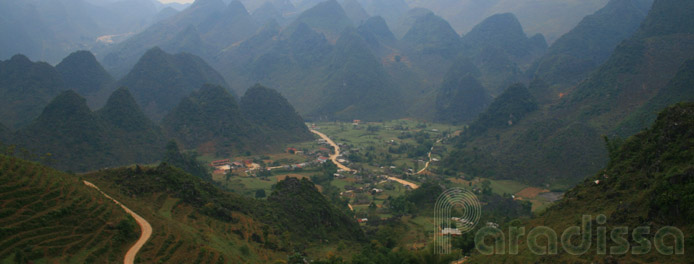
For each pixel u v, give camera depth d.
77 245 57.31
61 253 54.72
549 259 57.62
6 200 57.94
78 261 54.69
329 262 76.88
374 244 96.56
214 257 65.25
